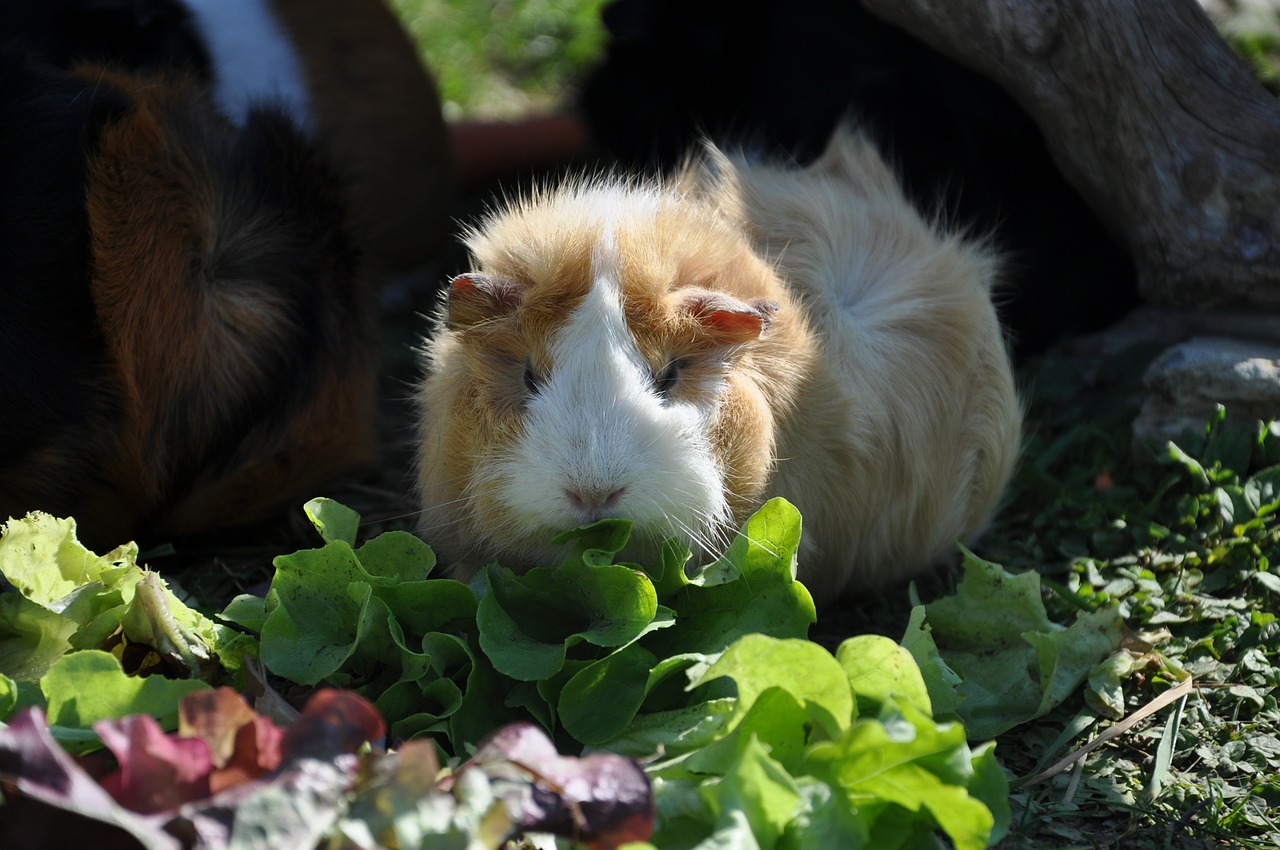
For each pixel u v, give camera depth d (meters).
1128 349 1.07
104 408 0.96
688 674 0.86
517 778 0.81
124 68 1.08
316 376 1.00
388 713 0.88
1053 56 1.04
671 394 0.87
